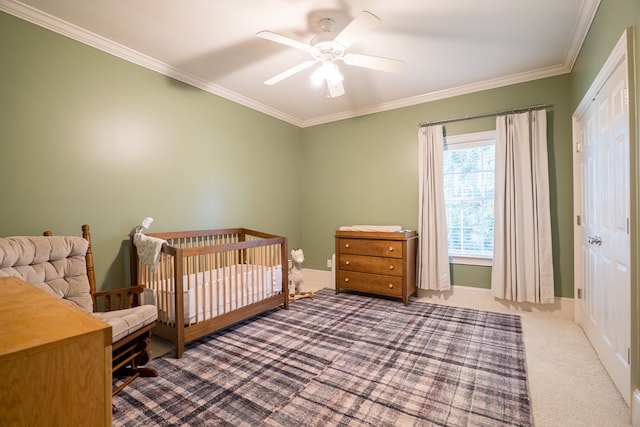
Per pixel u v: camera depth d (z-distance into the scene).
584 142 2.55
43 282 1.88
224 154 3.59
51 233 2.18
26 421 0.60
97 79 2.49
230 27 2.33
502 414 1.56
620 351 1.72
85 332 0.68
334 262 3.95
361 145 4.25
